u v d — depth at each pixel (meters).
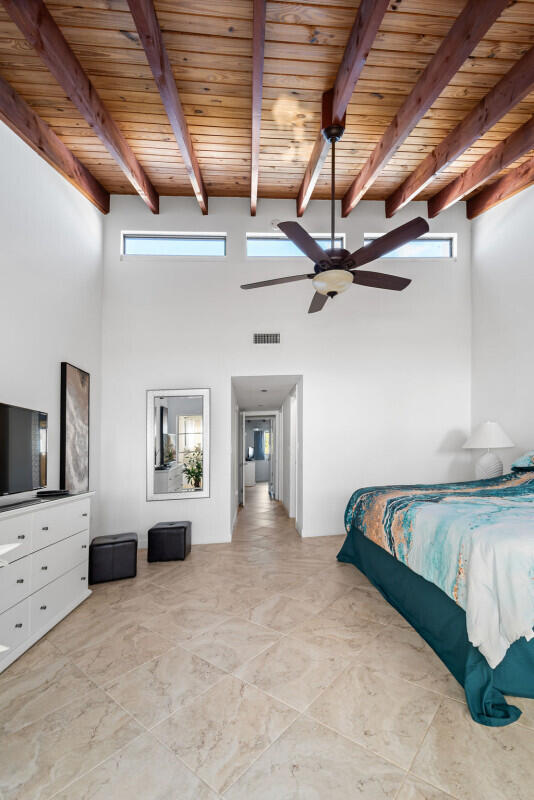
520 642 1.90
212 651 2.38
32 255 3.21
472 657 1.92
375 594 3.21
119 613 2.92
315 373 5.00
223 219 4.96
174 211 4.91
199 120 3.55
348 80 2.78
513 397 4.55
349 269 2.98
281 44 2.77
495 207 4.82
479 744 1.64
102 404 4.73
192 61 2.90
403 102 3.37
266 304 4.97
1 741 1.69
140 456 4.75
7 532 2.26
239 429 7.39
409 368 5.13
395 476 5.07
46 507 2.64
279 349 4.96
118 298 4.81
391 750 1.61
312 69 2.99
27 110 3.20
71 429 3.77
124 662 2.28
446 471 5.14
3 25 2.57
